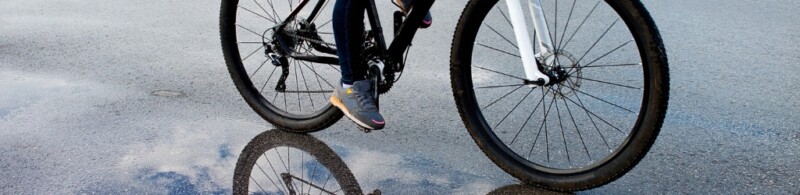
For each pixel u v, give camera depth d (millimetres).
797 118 4262
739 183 3545
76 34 5828
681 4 6363
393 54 3461
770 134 4051
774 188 3500
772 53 5285
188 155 3893
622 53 5309
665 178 3586
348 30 3426
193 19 6215
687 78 4840
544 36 3150
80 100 4574
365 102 3490
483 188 3531
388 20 6141
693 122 4191
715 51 5316
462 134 4113
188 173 3713
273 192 3523
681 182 3553
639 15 2943
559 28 5801
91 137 4094
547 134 4082
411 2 3336
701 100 4496
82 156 3883
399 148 3947
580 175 3312
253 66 5074
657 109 3006
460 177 3645
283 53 3947
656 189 3488
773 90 4656
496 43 5520
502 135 4086
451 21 6051
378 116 3506
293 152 3904
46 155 3891
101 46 5559
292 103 4500
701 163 3729
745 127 4137
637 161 3139
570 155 3865
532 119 4254
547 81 3137
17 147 3975
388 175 3674
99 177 3676
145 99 4590
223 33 4152
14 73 5023
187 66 5152
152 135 4113
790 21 5965
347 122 4242
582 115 4289
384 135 4094
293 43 3891
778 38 5582
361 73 3516
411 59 5234
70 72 5055
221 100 4586
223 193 3527
